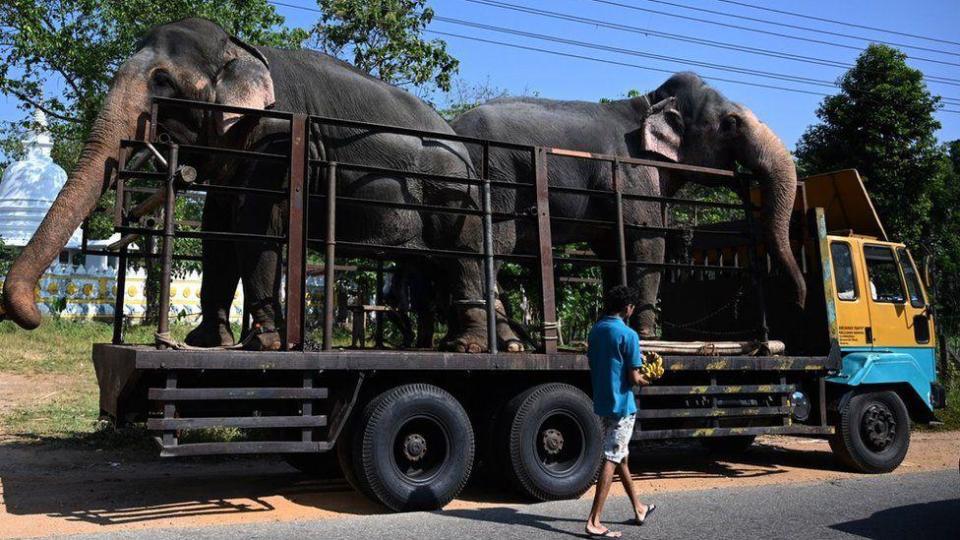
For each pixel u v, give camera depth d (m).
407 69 20.50
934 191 22.16
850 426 9.34
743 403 8.55
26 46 17.33
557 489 7.16
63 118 19.70
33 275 6.18
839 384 9.54
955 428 13.34
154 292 21.33
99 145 6.75
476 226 8.29
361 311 9.83
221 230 8.14
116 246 7.97
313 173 7.74
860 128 21.97
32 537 5.46
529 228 9.77
